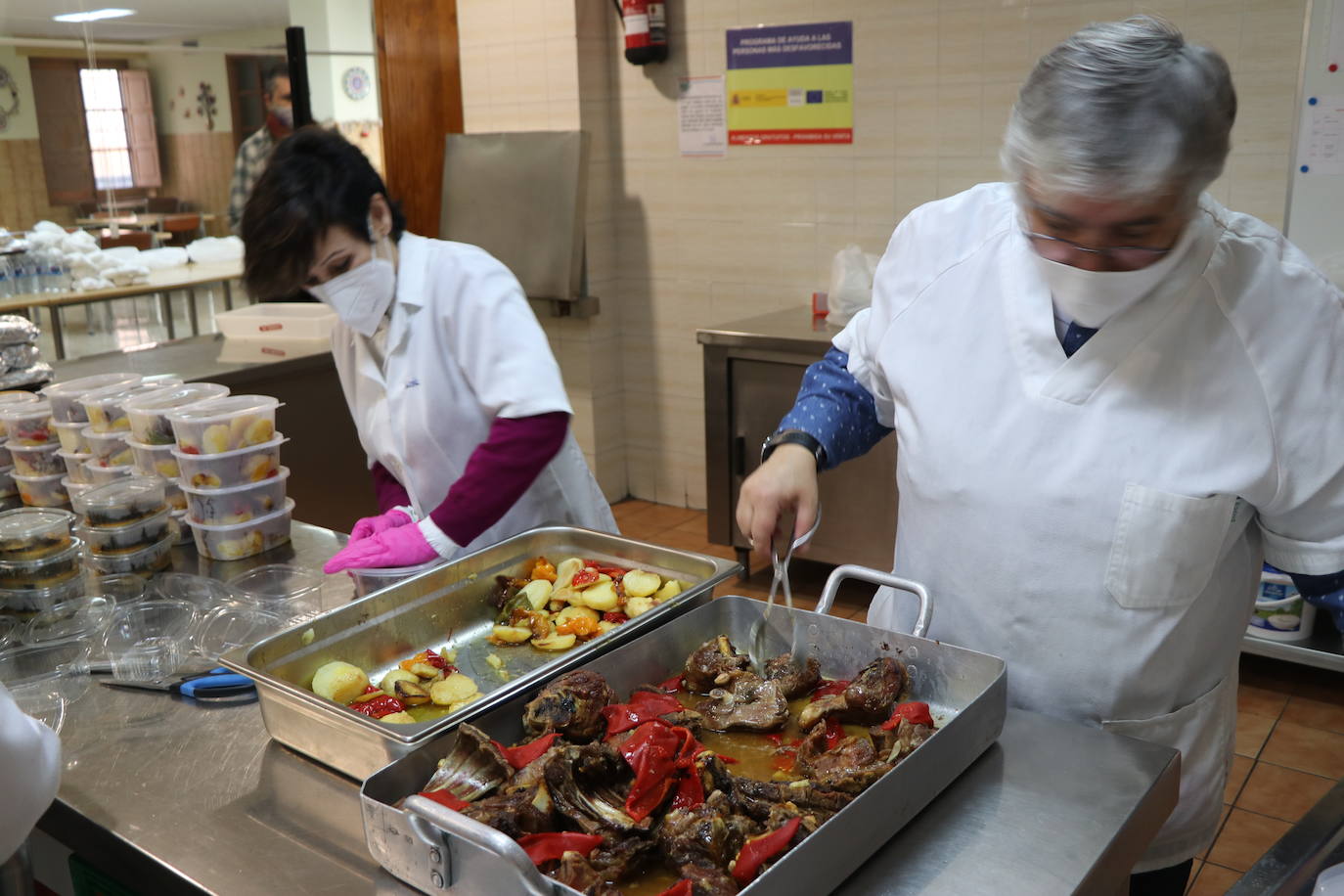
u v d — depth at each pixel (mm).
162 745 1247
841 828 908
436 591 1509
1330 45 2625
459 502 1684
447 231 4168
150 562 1762
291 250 1626
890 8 3354
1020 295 1248
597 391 4258
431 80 4242
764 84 3672
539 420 1706
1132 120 952
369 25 4488
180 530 1933
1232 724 1350
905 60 3369
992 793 1061
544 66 4000
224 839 1059
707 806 1015
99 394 2004
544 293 3977
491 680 1410
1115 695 1237
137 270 4102
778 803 1020
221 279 4465
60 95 4086
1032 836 991
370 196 1681
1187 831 1318
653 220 4082
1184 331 1161
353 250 1686
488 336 1749
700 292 4043
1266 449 1145
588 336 4180
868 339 1443
